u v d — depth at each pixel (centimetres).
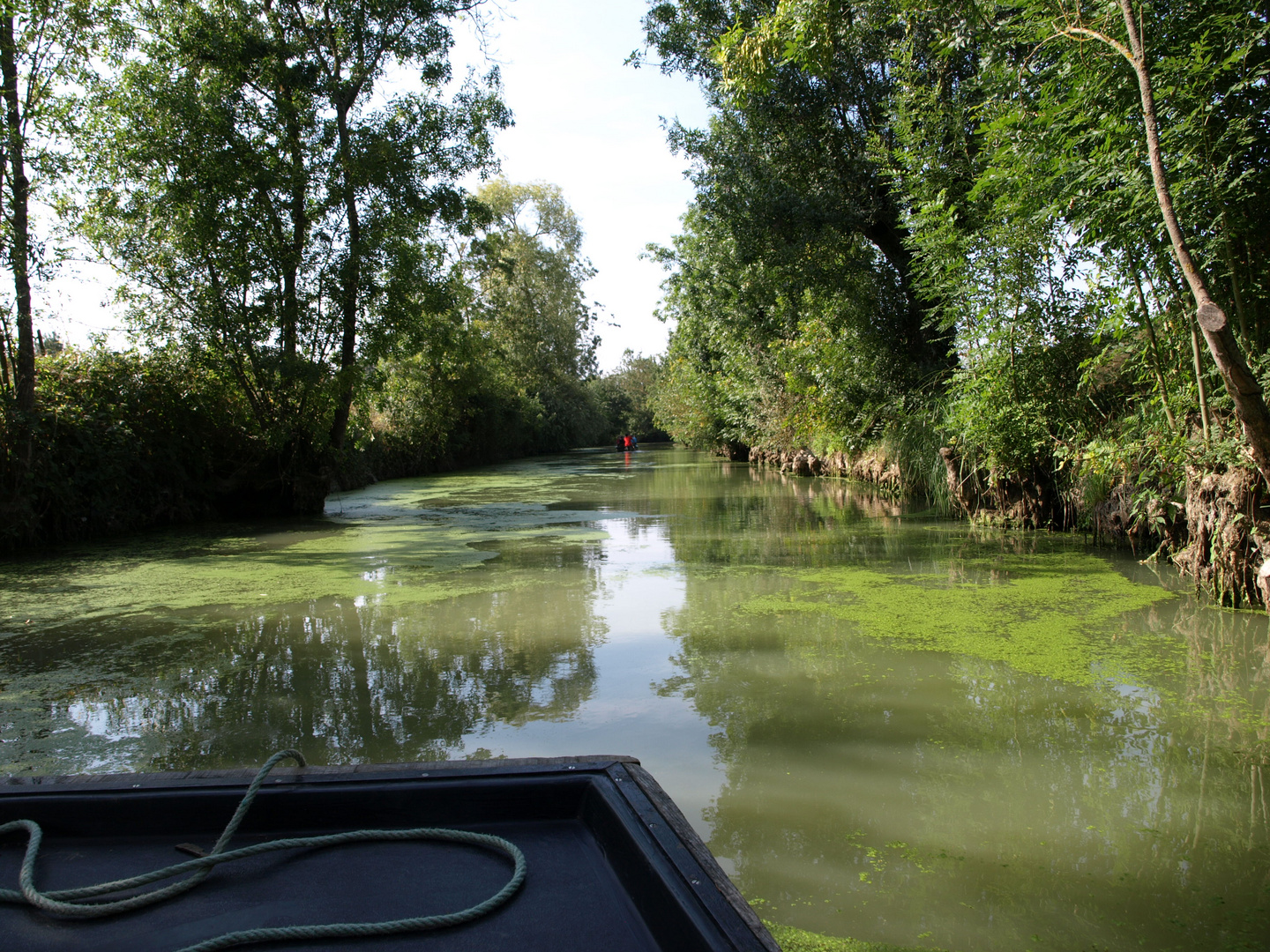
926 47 1021
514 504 1422
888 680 409
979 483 962
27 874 146
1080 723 347
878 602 575
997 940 206
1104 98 489
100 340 1235
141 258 1221
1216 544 534
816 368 1423
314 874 152
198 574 760
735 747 328
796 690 395
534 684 411
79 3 1010
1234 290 461
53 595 670
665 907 124
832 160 1234
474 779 171
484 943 130
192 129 1202
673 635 502
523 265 3744
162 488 1240
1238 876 233
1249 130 441
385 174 1362
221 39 1256
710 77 1288
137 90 1186
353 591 662
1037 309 756
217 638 518
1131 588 589
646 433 6166
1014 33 623
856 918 216
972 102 912
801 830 262
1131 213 475
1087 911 218
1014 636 479
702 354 2670
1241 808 271
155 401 1264
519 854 153
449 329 1689
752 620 535
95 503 1097
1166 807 274
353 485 1959
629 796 158
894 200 1172
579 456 3869
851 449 1515
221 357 1302
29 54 1000
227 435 1355
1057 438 777
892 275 1266
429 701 388
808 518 1095
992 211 730
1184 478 572
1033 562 705
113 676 440
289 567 789
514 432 3491
